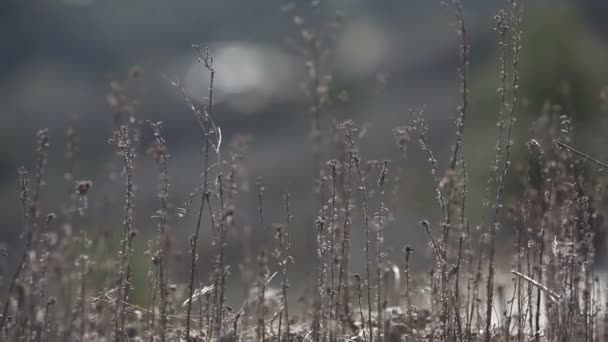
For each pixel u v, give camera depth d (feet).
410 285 26.73
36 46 330.13
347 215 24.71
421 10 297.94
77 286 25.18
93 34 343.87
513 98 25.09
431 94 203.21
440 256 24.43
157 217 25.18
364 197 24.68
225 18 387.75
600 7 223.51
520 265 25.59
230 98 264.72
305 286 30.55
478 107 101.71
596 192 26.48
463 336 25.93
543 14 114.11
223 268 25.49
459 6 25.88
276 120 234.58
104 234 24.48
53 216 23.20
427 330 27.07
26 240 23.57
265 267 24.68
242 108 253.24
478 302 26.91
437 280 25.40
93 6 361.10
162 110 219.41
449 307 24.57
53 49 329.52
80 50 332.39
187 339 23.27
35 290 22.38
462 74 25.71
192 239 24.64
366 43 269.44
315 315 24.31
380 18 300.20
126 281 24.21
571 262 24.68
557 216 27.25
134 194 24.99
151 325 25.07
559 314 25.82
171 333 25.96
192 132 209.05
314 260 28.27
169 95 226.99
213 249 25.96
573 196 25.59
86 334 23.67
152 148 24.98
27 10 349.82
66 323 21.27
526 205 27.04
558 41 109.40
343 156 28.04
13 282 22.04
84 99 244.83
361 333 26.04
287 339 24.76
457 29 26.78
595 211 25.94
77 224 25.62
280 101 249.96
